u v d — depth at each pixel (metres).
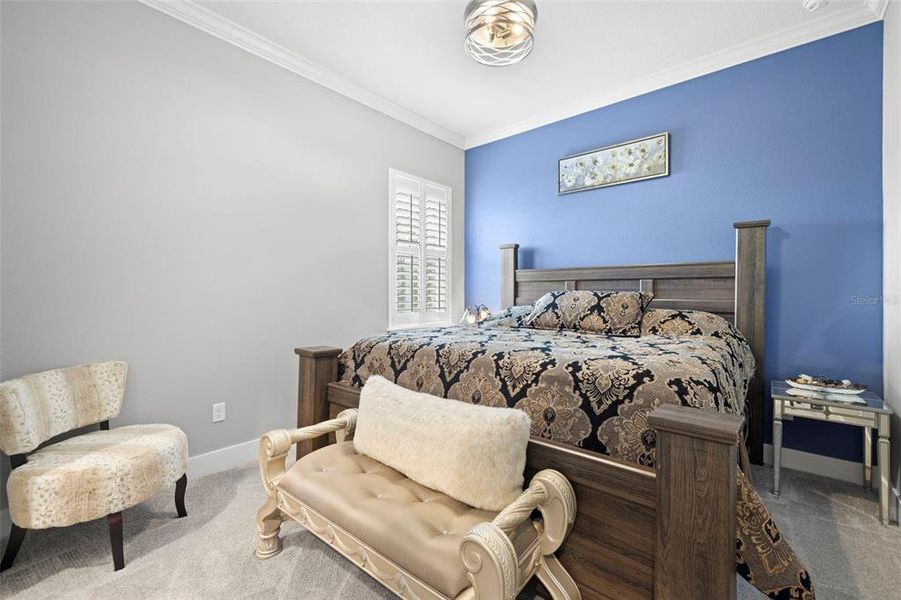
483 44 2.16
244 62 2.62
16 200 1.82
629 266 3.14
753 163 2.72
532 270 3.73
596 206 3.47
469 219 4.41
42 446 1.85
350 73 3.06
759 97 2.69
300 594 1.41
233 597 1.40
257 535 1.71
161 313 2.27
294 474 1.48
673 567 0.99
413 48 2.74
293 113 2.89
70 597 1.40
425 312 3.99
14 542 1.53
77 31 1.98
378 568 1.15
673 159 3.06
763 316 2.55
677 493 0.99
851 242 2.39
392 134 3.63
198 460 2.40
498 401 1.46
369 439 1.51
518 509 1.06
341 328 3.23
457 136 4.25
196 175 2.41
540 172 3.84
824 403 2.04
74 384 1.85
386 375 1.89
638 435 1.15
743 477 1.12
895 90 2.07
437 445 1.30
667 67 2.95
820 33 2.46
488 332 2.51
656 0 2.27
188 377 2.38
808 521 1.89
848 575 1.51
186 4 2.31
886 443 1.89
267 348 2.75
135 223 2.17
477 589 0.93
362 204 3.38
